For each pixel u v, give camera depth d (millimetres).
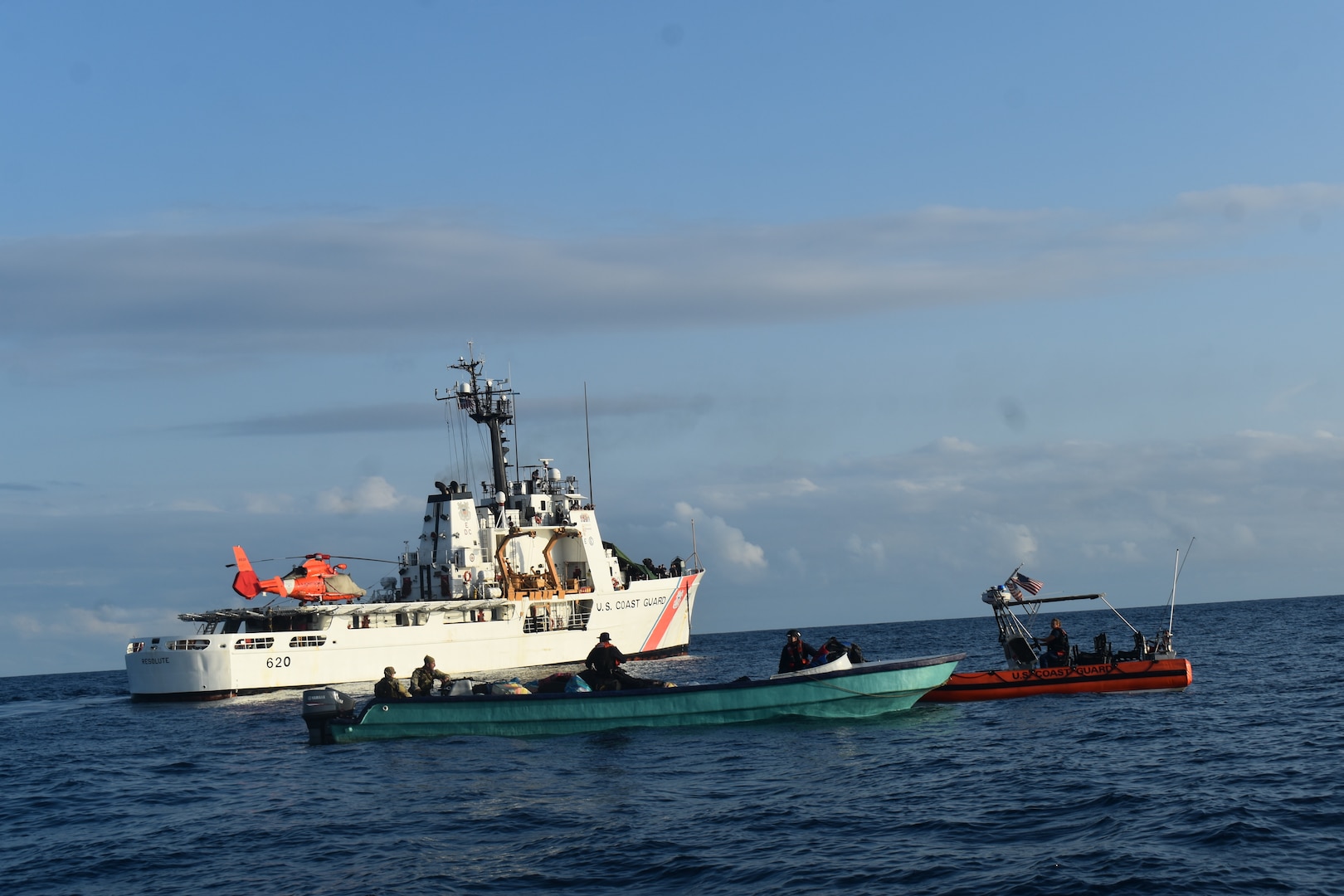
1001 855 20078
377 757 33688
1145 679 41188
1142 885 18000
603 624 77875
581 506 79875
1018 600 42688
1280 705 37938
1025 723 35344
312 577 65625
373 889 19656
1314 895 17281
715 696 35562
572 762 31031
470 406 78875
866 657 88188
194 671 63438
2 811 30047
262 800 28656
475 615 71438
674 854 21047
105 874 22062
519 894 19094
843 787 26438
